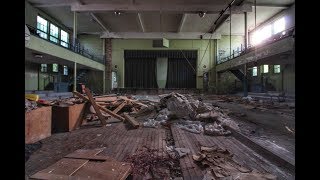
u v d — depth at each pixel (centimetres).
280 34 1355
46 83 2155
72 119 743
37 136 595
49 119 659
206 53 2905
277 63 1748
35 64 1969
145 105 1214
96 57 2778
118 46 2900
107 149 510
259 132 653
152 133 688
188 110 859
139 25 2473
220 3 1827
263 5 1844
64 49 1605
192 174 355
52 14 2117
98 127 794
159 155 461
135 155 462
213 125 717
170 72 3019
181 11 1850
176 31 2783
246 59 1683
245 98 1791
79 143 569
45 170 315
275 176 335
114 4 1830
